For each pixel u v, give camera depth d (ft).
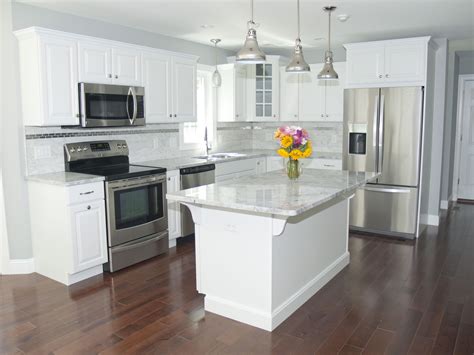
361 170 16.76
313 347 8.44
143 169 13.46
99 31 13.88
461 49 20.33
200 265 10.19
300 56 10.69
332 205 11.94
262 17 13.47
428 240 15.81
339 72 18.63
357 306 10.27
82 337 8.82
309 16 13.29
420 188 15.97
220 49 19.47
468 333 8.95
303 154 10.98
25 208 12.33
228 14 13.06
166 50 15.15
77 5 12.01
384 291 11.15
